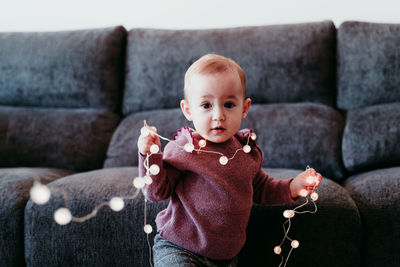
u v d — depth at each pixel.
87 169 1.49
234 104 0.83
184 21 1.94
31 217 0.99
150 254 0.91
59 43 1.67
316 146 1.32
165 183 0.81
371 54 1.44
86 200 0.99
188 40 1.60
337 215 0.93
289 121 1.38
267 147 1.35
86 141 1.50
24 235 1.00
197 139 0.87
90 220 0.97
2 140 1.51
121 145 1.45
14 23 2.04
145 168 0.78
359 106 1.46
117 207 0.61
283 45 1.52
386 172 1.11
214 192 0.81
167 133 1.43
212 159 0.84
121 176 1.11
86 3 2.00
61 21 2.03
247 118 1.42
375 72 1.43
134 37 1.69
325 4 1.81
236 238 0.83
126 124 1.53
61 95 1.64
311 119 1.38
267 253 0.94
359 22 1.52
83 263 0.97
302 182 0.88
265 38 1.55
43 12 2.03
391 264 0.93
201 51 1.57
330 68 1.52
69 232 0.97
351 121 1.35
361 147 1.27
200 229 0.80
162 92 1.59
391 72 1.41
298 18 1.84
